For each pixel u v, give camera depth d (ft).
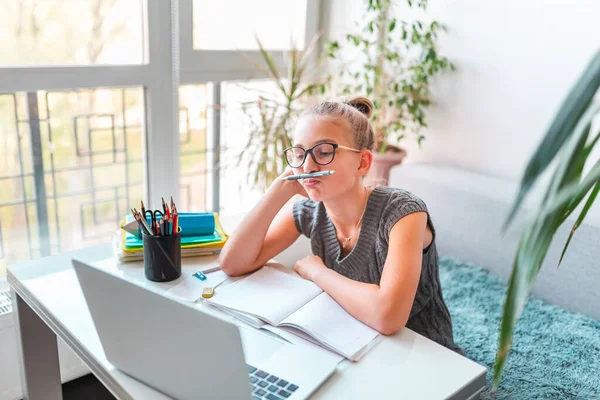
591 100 1.36
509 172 7.86
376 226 4.03
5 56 5.62
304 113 4.05
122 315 2.87
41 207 6.36
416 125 8.84
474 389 3.06
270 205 4.26
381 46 8.36
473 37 7.88
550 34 7.11
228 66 7.71
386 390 2.90
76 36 6.08
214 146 8.02
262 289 3.89
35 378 4.77
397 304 3.41
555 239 6.27
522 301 1.58
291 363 3.08
